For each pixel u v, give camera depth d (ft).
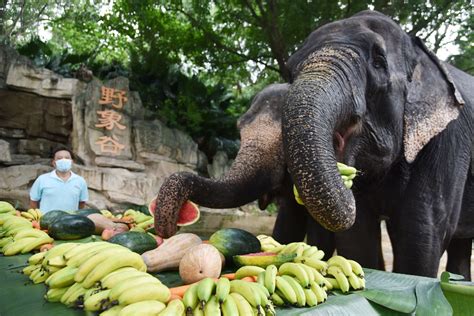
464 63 47.44
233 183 14.62
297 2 41.55
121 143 45.21
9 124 43.68
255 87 74.08
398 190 13.69
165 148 47.11
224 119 53.72
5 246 10.14
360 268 7.52
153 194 44.62
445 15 43.98
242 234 8.81
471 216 15.75
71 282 6.59
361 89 11.05
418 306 6.85
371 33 11.80
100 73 52.13
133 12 49.88
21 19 67.67
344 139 11.23
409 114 12.65
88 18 61.31
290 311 6.20
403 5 40.29
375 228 14.82
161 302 5.74
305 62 11.27
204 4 48.21
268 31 45.47
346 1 42.96
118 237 9.00
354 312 6.53
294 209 20.13
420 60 13.43
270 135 17.61
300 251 8.11
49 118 44.55
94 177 42.34
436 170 13.50
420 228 13.26
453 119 12.98
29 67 43.73
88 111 44.29
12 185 40.29
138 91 51.70
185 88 54.34
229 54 52.08
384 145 12.11
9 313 6.20
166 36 51.19
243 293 5.96
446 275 7.66
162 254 8.13
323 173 8.74
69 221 10.75
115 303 5.72
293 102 9.71
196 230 42.09
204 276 7.04
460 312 7.30
